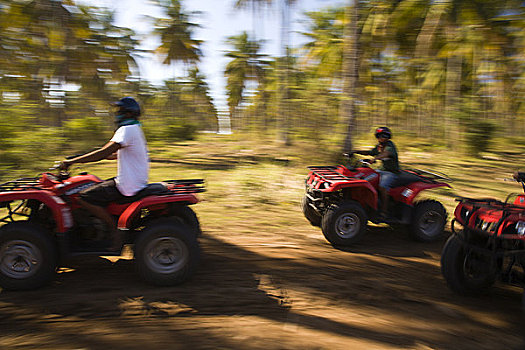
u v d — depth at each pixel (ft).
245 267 15.66
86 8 63.52
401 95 72.13
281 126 61.57
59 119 44.42
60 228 12.53
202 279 14.28
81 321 11.07
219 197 27.61
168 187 14.46
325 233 18.92
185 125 69.72
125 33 68.03
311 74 57.21
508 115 75.97
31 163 33.86
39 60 57.26
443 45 60.85
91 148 42.32
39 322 10.94
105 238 13.78
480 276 14.17
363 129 53.62
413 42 62.59
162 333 10.55
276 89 57.21
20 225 12.65
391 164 20.86
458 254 13.94
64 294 12.66
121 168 13.17
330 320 11.71
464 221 13.88
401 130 69.51
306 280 14.71
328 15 60.90
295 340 10.43
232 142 66.95
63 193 13.21
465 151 60.13
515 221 12.38
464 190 33.14
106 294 12.76
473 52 61.46
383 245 19.69
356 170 20.61
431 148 64.59
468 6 51.67
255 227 21.15
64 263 15.29
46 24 58.34
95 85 65.05
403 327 11.53
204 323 11.17
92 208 13.01
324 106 47.50
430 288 14.70
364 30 56.18
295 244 18.86
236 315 11.73
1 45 53.57
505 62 63.98
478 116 62.59
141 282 13.75
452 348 10.49
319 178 19.95
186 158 49.37
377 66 67.56
